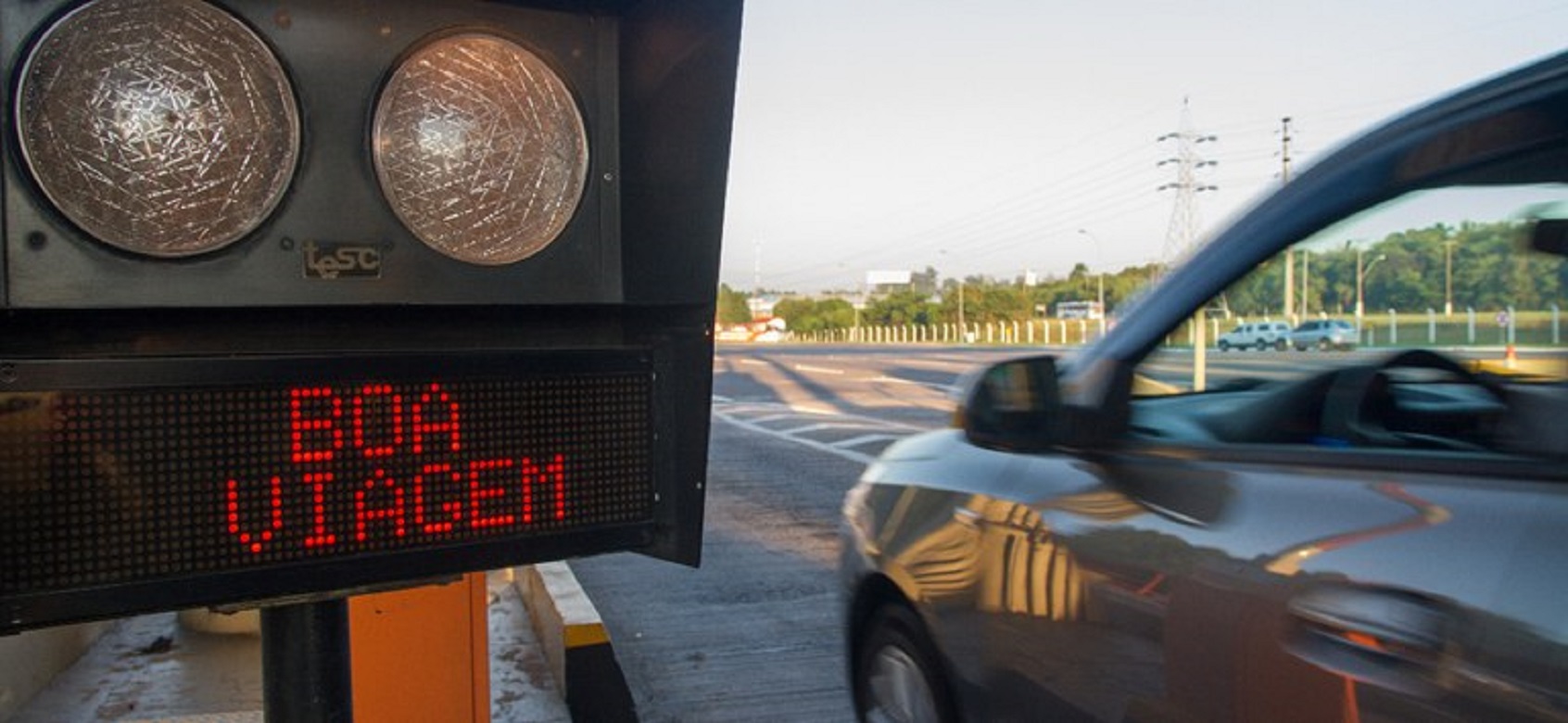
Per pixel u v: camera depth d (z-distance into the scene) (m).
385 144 1.52
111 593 1.35
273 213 1.47
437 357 1.54
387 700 3.53
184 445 1.39
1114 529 2.38
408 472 1.53
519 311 1.70
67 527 1.33
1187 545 2.16
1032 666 2.63
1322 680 1.82
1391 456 1.92
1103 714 2.37
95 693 4.42
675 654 5.48
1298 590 1.90
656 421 1.75
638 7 1.69
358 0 1.51
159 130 1.40
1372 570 1.78
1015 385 2.85
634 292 1.73
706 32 1.74
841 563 3.78
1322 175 2.21
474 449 1.58
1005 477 2.86
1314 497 1.97
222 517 1.41
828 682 5.05
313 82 1.48
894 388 26.20
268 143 1.46
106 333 1.42
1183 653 2.13
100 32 1.37
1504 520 1.65
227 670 4.69
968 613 2.90
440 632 3.57
